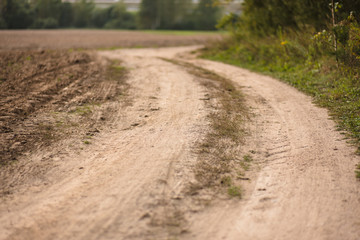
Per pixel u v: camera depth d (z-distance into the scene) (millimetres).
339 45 18344
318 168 8688
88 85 17719
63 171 8539
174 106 14195
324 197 7391
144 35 74438
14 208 6930
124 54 35969
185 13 121500
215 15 116688
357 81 16141
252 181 8164
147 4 119375
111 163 8992
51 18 100875
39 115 12484
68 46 44250
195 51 39125
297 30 25078
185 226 6402
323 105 14094
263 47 27312
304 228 6383
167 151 9688
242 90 17234
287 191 7676
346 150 9680
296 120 12406
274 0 27344
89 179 8141
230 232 6277
